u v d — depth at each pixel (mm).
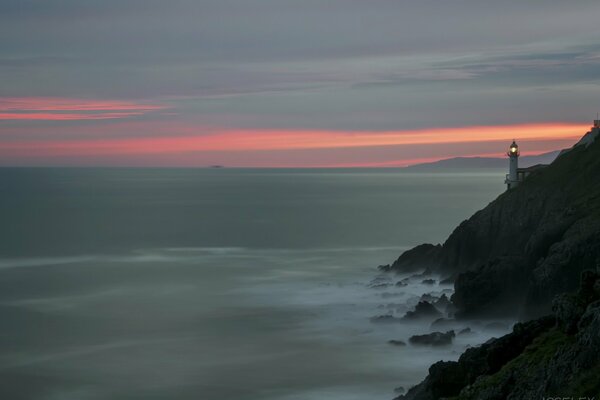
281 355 89312
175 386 79750
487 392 43562
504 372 44406
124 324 107375
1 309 118438
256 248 192125
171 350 93188
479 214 124062
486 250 119438
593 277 46188
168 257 177125
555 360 40219
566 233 94000
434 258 129125
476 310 97125
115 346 95625
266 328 102750
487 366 49375
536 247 100812
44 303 123188
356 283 131750
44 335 101500
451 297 103000
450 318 97750
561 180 117125
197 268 159000
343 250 185500
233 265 162625
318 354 88875
